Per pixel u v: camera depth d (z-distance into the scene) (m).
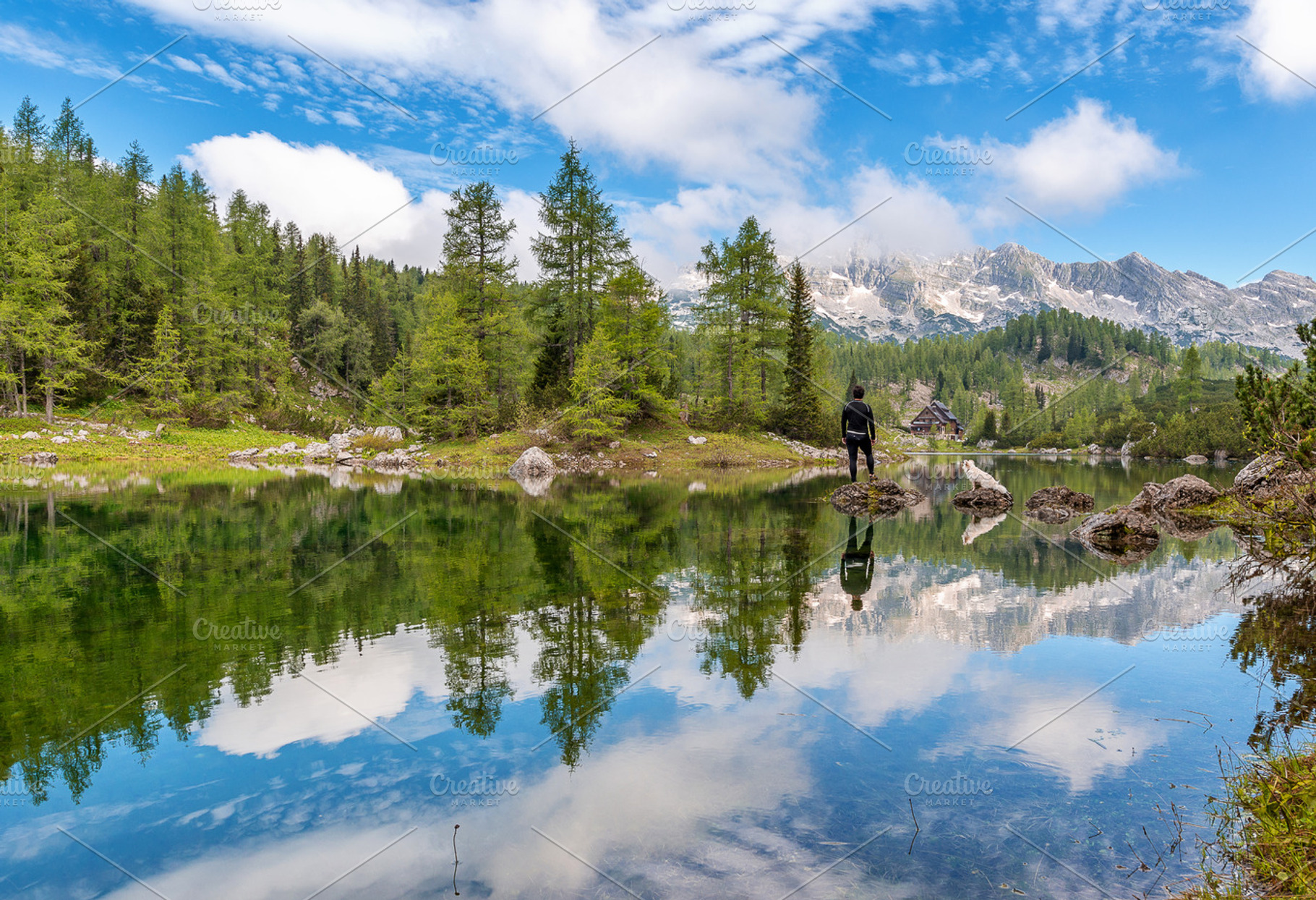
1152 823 2.87
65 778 3.34
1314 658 4.97
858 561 9.09
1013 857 2.64
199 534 11.55
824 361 52.75
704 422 43.66
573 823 2.91
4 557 9.32
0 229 37.84
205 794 3.18
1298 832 2.63
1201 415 57.81
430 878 2.52
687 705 4.17
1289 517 7.90
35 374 37.81
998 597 6.96
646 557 9.38
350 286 82.81
